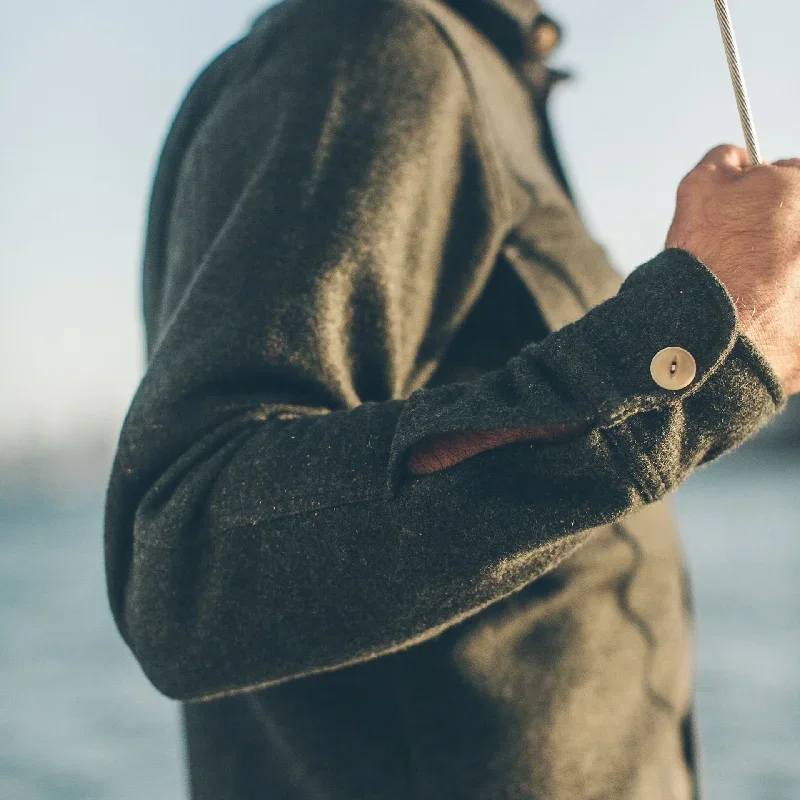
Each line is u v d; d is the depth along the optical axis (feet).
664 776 3.79
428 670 3.41
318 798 3.49
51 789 22.91
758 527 81.05
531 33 4.31
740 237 2.80
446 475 2.65
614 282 4.07
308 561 2.73
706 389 2.54
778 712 26.55
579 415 2.52
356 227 3.20
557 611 3.53
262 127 3.45
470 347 3.60
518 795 3.39
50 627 51.06
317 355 3.06
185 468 2.96
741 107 3.15
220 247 3.21
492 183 3.57
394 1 3.59
